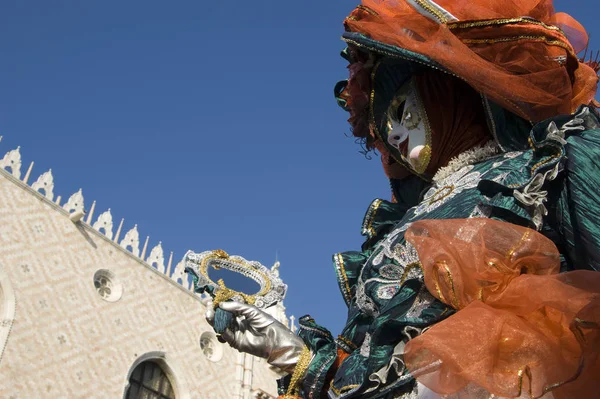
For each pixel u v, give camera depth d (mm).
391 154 3164
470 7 2766
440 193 2619
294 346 2766
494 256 1938
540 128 2307
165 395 24484
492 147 2727
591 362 1756
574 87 2967
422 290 2209
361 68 3127
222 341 2889
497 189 2186
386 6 3041
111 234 25797
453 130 2822
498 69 2643
